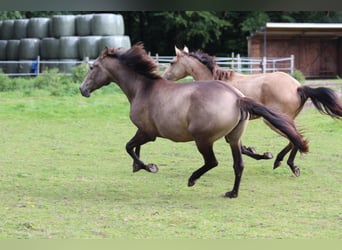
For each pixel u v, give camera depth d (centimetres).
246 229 855
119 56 1105
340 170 1331
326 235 830
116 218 910
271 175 1275
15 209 962
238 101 982
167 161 1454
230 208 982
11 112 2317
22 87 3023
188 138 1018
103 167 1368
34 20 4047
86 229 848
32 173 1280
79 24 3906
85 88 1145
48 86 3016
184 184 1184
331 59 4419
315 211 965
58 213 939
